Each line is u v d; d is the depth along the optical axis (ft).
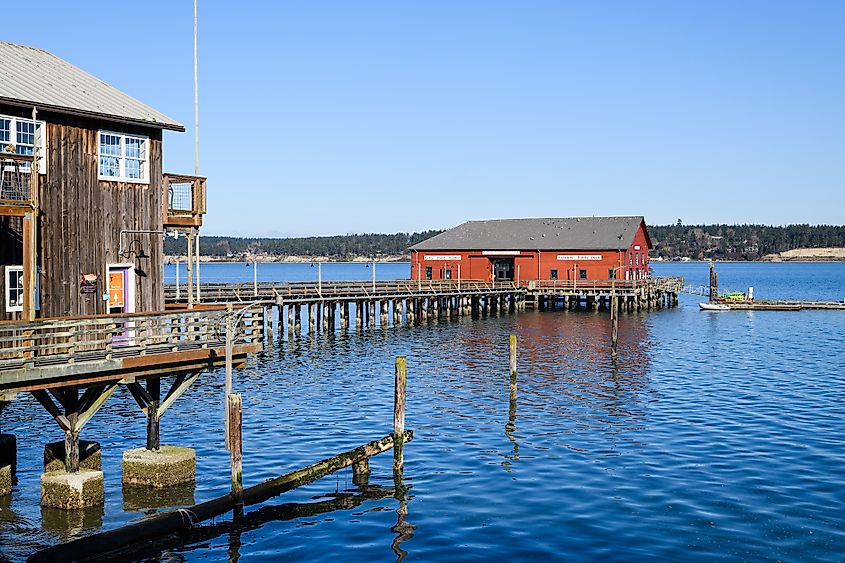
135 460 68.54
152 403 69.26
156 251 77.10
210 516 59.67
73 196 70.69
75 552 52.34
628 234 283.59
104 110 72.43
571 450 82.74
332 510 65.41
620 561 55.57
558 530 61.05
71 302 70.38
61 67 80.84
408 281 240.94
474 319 233.35
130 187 74.95
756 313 256.93
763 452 81.10
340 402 107.65
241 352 69.46
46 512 62.69
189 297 79.15
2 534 58.49
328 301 188.65
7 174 65.82
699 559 55.77
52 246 69.21
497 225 310.65
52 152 69.36
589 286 275.18
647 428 92.02
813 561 55.36
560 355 154.71
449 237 307.58
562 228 297.33
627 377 128.16
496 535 60.29
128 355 63.21
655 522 62.34
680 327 210.59
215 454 81.10
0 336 64.08
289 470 75.82
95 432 90.38
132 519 61.52
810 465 76.38
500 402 107.65
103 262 72.84
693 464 77.20
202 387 118.73
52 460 66.18
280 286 183.52
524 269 289.33
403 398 74.64
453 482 72.38
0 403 59.93
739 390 115.75
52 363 59.00
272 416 98.89
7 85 69.26
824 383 121.49
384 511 65.21
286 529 61.41
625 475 74.02
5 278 66.54
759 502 66.44
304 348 164.25
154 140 77.00
